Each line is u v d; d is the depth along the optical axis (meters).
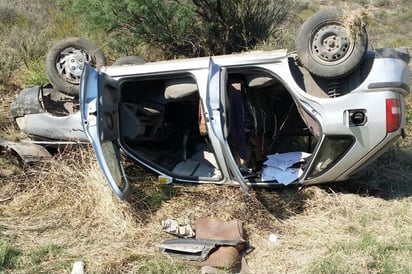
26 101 6.57
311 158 5.75
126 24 10.21
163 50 10.70
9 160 6.64
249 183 5.96
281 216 5.55
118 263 4.62
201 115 5.84
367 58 5.68
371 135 5.54
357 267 4.48
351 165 5.71
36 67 9.66
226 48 10.83
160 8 9.89
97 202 5.52
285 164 6.08
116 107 5.94
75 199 5.69
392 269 4.47
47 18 13.00
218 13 10.45
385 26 17.86
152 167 6.23
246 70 5.82
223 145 5.32
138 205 5.58
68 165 6.07
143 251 4.86
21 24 12.59
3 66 9.42
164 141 7.27
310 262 4.67
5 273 4.50
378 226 5.32
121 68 6.08
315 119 5.64
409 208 5.70
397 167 7.06
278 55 5.80
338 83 5.74
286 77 5.75
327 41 5.59
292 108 6.79
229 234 5.04
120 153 6.13
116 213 5.35
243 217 5.39
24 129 6.61
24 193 5.91
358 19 5.44
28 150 6.39
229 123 5.56
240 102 6.02
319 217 5.53
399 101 5.59
